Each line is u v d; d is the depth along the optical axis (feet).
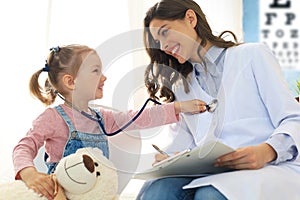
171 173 4.02
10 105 7.34
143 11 7.50
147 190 4.05
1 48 7.36
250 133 4.21
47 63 5.06
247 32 8.12
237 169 3.90
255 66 4.31
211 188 3.68
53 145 4.66
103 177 3.94
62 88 4.94
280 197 3.57
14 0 7.41
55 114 4.75
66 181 3.88
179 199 3.92
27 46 7.41
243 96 4.30
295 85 8.00
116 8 7.64
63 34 7.54
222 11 7.72
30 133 4.63
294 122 4.00
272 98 4.16
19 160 4.30
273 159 3.91
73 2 7.57
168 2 4.43
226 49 4.54
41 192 3.94
